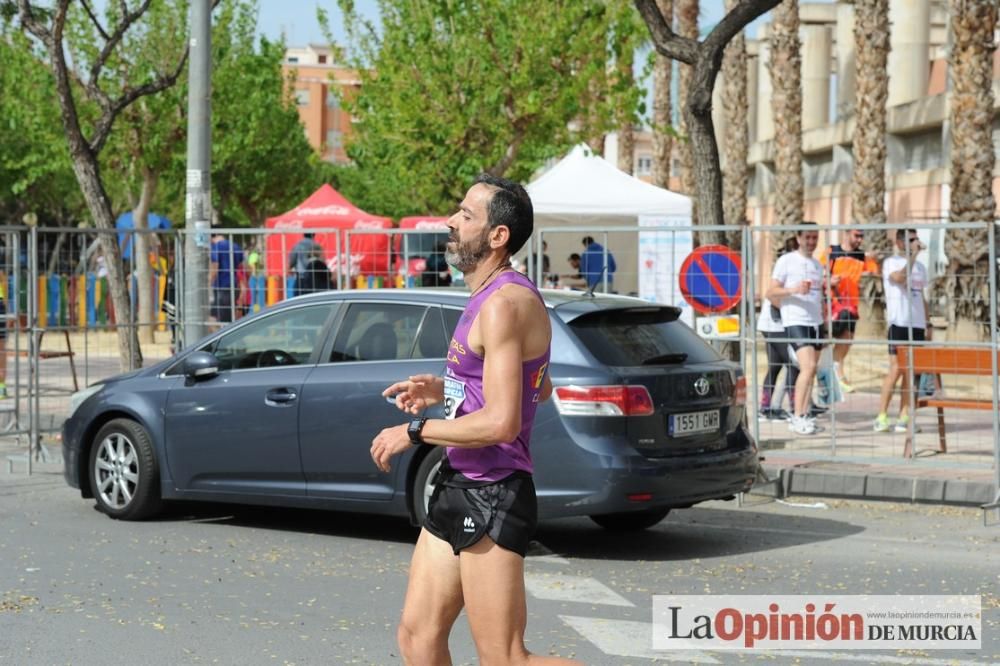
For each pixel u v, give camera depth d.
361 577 13.89
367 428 15.44
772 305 24.23
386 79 40.41
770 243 32.09
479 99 39.00
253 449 16.23
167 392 16.97
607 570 14.49
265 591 13.20
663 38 24.25
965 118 36.81
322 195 47.62
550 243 37.56
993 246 18.80
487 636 7.33
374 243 23.83
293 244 24.08
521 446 7.43
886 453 21.58
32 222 93.06
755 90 96.75
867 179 45.22
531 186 37.12
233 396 16.44
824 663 10.87
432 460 15.07
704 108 24.09
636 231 20.88
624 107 39.53
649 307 15.61
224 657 10.80
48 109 50.66
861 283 25.86
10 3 29.69
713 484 15.20
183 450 16.77
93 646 11.11
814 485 19.77
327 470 15.78
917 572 14.48
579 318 15.02
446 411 7.55
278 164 70.06
